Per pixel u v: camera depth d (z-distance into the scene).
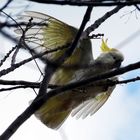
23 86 8.91
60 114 13.70
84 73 13.41
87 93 13.44
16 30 8.77
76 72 12.73
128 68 8.03
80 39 9.12
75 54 14.18
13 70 8.32
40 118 13.42
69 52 8.45
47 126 13.59
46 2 6.63
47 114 13.42
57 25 12.11
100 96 14.55
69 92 13.11
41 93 8.33
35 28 11.05
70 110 13.84
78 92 13.17
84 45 14.16
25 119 7.95
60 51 10.93
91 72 14.09
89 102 14.36
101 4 7.04
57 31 12.13
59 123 13.73
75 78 12.78
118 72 8.06
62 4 6.75
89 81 8.12
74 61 14.23
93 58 14.54
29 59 8.34
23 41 8.42
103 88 13.51
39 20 11.06
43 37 11.63
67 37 12.27
